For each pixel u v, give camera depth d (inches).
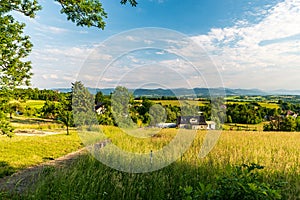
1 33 358.0
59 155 403.2
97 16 299.4
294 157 301.0
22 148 469.4
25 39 390.3
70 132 900.0
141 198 165.3
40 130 996.6
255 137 571.8
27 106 1320.1
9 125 362.0
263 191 106.0
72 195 155.0
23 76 385.1
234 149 323.6
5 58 367.9
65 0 293.4
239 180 114.9
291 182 189.3
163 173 207.3
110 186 183.3
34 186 197.3
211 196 112.9
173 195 169.3
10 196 180.7
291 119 1337.4
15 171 286.7
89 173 209.3
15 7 329.7
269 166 237.8
